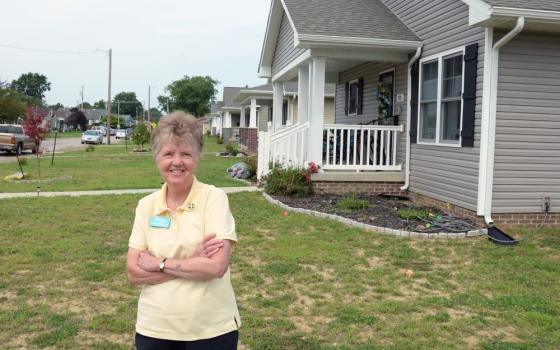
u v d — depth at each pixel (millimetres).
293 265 6367
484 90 8414
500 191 8555
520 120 8523
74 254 6793
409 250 7141
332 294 5430
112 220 9117
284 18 15000
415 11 11125
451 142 9586
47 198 11680
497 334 4488
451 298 5344
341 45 10828
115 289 5496
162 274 2346
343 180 11586
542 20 7766
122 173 18078
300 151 12203
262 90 28703
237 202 10875
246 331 4441
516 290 5641
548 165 8680
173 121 2414
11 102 51531
